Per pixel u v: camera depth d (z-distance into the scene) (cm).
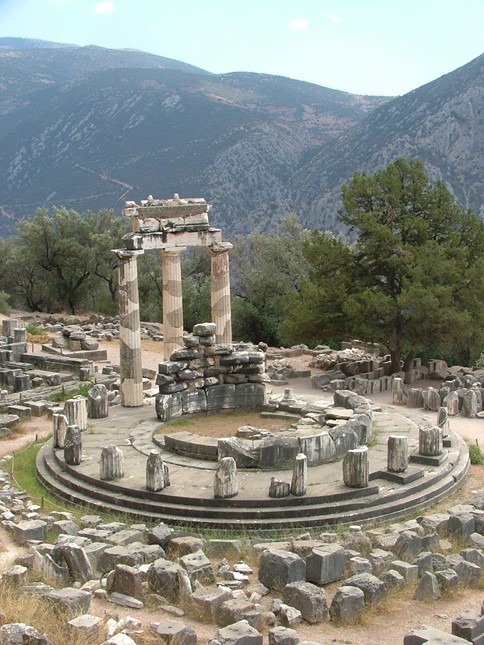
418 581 1730
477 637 1354
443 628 1507
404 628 1507
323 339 4538
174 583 1619
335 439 2547
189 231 3603
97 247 8256
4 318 6950
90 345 5012
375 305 4144
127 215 3456
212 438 2662
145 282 8031
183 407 3098
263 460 2439
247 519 2153
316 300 4403
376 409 3338
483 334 4312
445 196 4616
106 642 1250
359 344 5381
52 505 2352
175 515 2195
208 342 3139
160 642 1321
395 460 2431
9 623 1330
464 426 3369
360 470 2283
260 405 3178
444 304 4162
